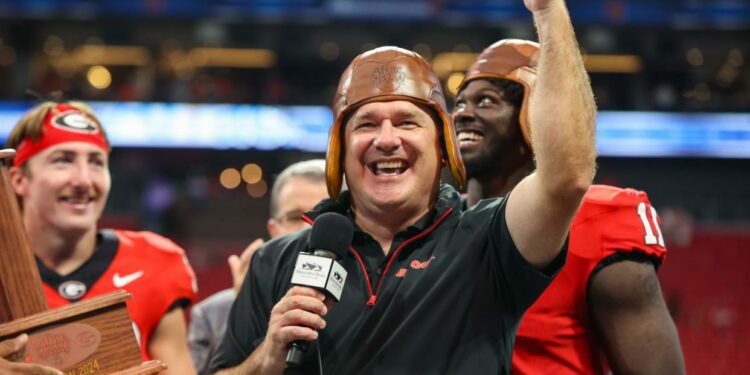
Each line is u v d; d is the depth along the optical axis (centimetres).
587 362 221
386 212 193
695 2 1617
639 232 219
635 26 1633
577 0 1617
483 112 242
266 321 201
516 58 243
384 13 1609
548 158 163
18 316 182
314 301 173
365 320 184
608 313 217
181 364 272
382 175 190
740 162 1656
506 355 183
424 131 192
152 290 271
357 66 197
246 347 204
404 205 191
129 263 274
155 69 1797
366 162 192
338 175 201
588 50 1758
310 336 172
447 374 178
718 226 1561
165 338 273
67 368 178
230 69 1869
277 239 212
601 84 1745
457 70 1895
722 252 1282
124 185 1380
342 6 1612
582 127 164
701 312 1158
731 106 1597
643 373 212
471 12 1614
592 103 169
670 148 1576
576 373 219
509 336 184
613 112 1590
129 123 1487
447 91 1788
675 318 1132
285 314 174
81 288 266
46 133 261
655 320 215
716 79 1772
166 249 282
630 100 1694
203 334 344
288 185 312
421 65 197
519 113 241
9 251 183
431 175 193
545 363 218
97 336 182
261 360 184
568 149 162
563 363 218
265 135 1506
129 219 1295
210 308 348
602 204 222
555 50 165
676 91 1723
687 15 1617
